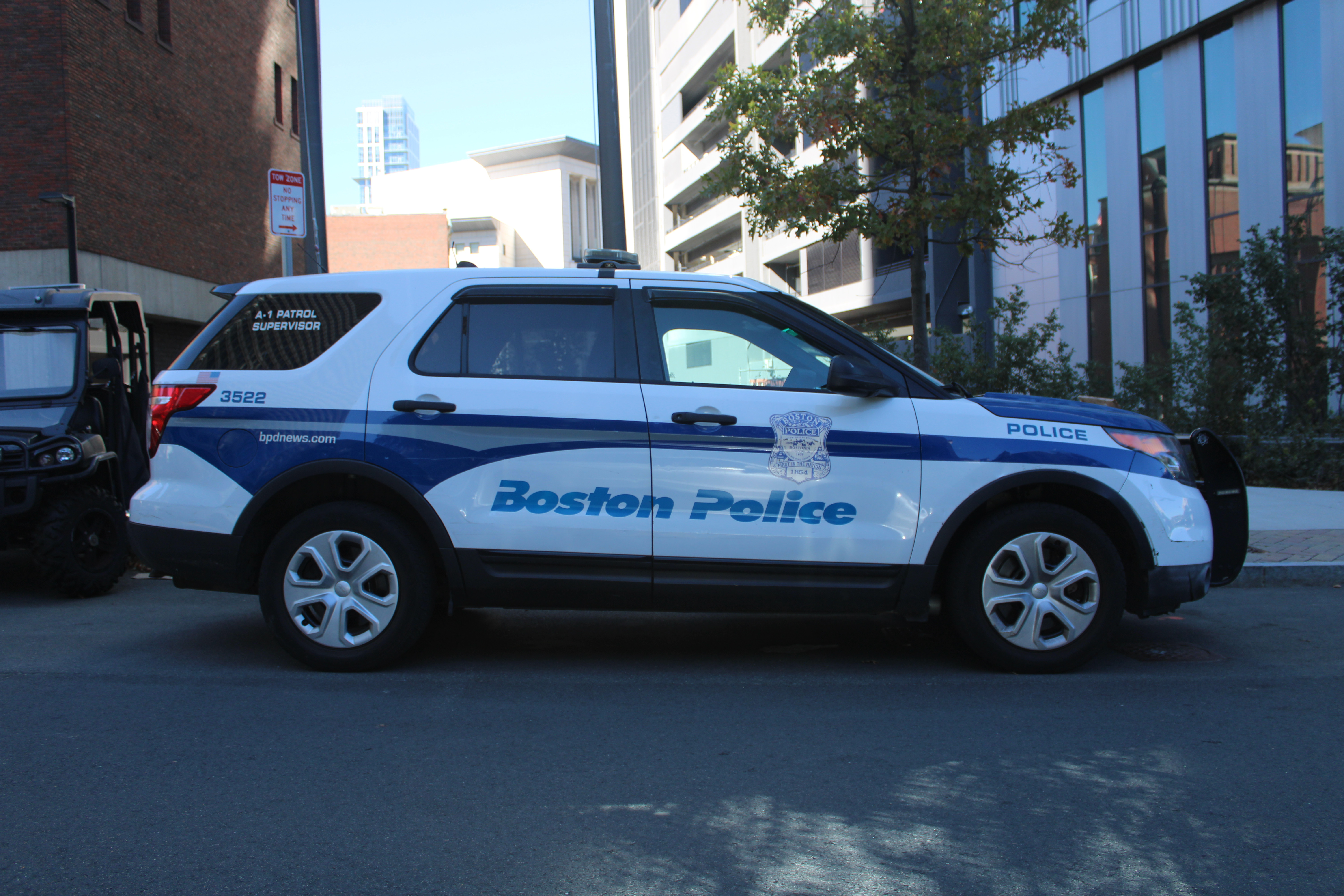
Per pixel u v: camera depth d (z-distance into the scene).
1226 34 17.73
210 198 23.36
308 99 11.10
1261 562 7.07
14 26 17.14
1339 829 2.96
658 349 4.69
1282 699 4.31
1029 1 10.38
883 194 13.05
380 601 4.65
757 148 11.49
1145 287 19.67
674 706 4.21
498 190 109.50
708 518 4.55
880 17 9.74
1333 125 15.81
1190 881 2.63
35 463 6.48
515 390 4.62
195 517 4.69
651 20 59.03
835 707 4.20
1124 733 3.85
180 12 21.88
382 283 4.86
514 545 4.57
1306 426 12.84
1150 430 4.81
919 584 4.61
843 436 4.57
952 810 3.10
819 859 2.76
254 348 4.82
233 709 4.12
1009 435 4.64
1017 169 20.41
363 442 4.62
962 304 25.30
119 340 7.89
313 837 2.89
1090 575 4.63
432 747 3.67
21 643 5.31
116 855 2.77
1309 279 16.17
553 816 3.05
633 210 66.12
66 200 12.55
